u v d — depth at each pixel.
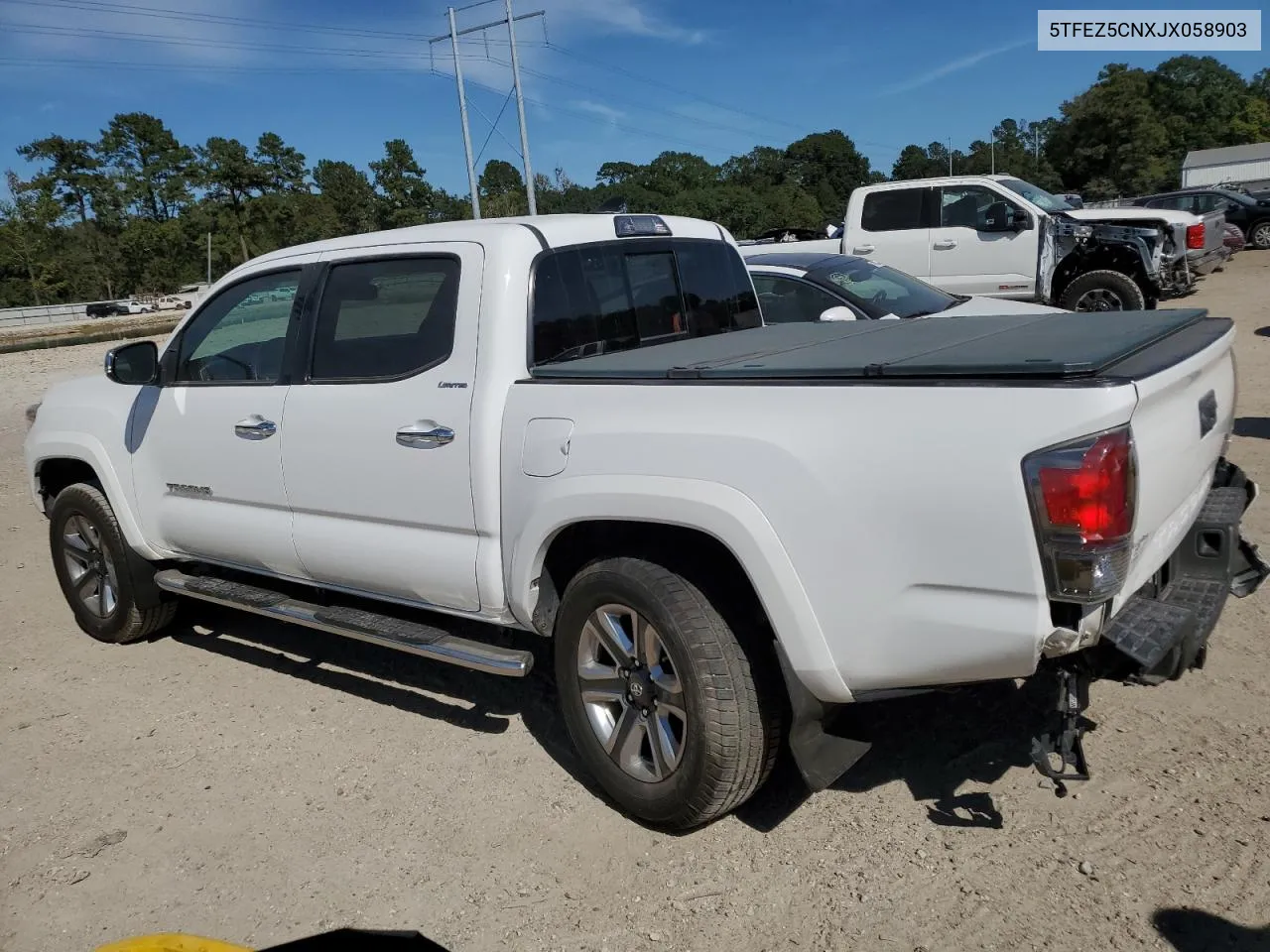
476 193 48.66
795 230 19.36
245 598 4.47
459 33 47.00
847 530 2.72
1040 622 2.51
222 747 4.12
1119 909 2.74
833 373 2.85
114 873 3.30
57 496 5.45
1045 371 2.52
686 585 3.10
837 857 3.08
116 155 116.50
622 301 4.04
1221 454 3.57
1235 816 3.08
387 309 3.82
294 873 3.24
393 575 3.86
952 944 2.68
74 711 4.57
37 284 92.44
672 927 2.85
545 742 3.98
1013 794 3.31
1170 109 108.56
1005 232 12.51
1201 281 19.50
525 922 2.92
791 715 3.09
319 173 115.19
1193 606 2.96
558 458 3.29
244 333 4.38
